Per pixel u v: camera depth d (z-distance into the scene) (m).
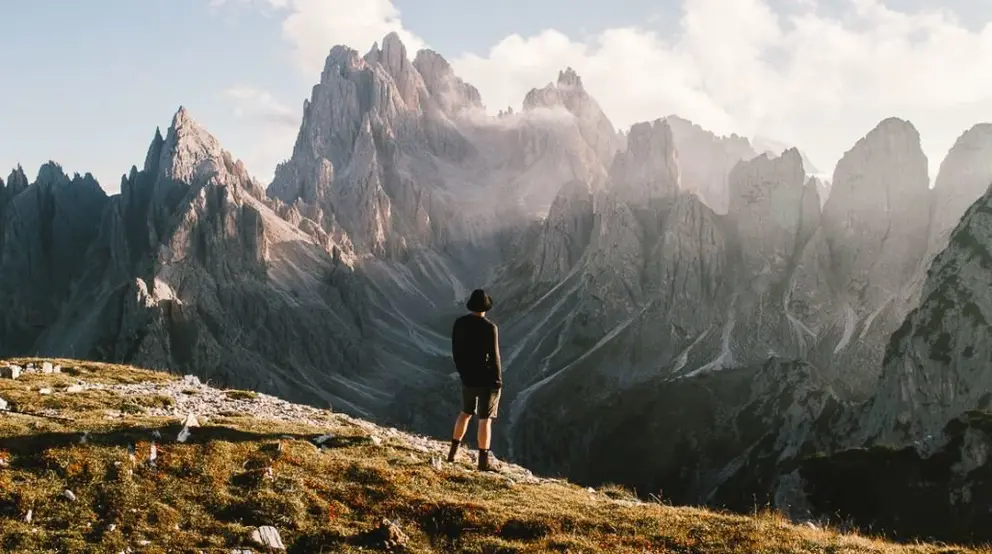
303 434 30.59
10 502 20.75
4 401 31.83
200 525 20.84
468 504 22.69
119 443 25.27
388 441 31.84
